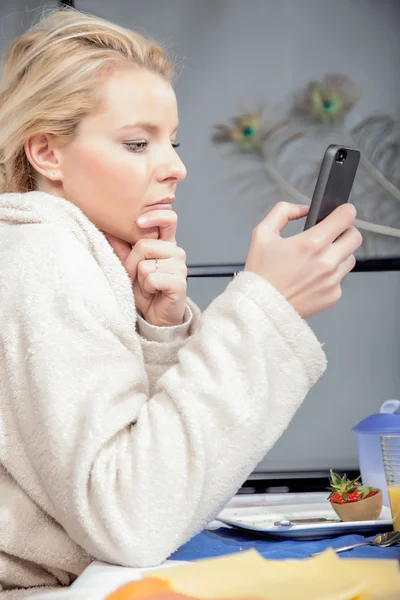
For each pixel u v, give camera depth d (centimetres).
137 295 90
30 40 92
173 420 68
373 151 287
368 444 126
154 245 87
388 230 284
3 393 74
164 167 85
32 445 71
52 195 85
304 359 71
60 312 73
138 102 84
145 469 66
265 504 123
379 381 288
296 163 286
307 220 77
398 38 290
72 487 67
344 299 289
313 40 290
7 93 92
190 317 92
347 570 60
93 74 84
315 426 285
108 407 69
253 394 69
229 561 63
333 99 288
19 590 78
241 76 288
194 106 288
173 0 289
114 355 72
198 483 66
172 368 72
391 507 87
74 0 283
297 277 72
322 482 281
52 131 84
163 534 66
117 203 85
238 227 285
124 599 54
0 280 75
